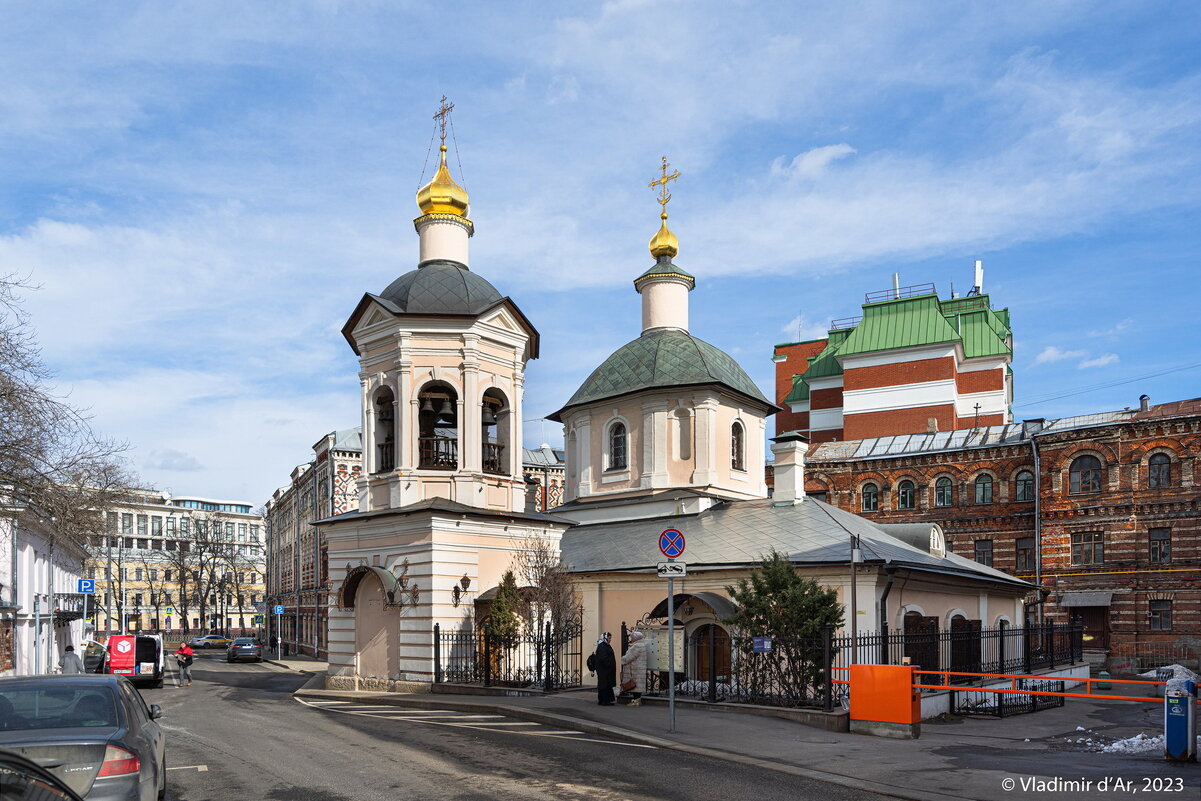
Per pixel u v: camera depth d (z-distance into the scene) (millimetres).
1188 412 41938
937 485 48906
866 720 17406
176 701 27719
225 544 104000
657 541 31500
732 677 22594
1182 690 14758
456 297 28953
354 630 29156
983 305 62312
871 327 61938
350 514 29500
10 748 8586
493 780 12555
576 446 37969
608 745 15875
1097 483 43469
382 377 29062
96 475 22109
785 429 70125
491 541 28375
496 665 26219
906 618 27141
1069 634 36625
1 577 31703
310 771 13336
